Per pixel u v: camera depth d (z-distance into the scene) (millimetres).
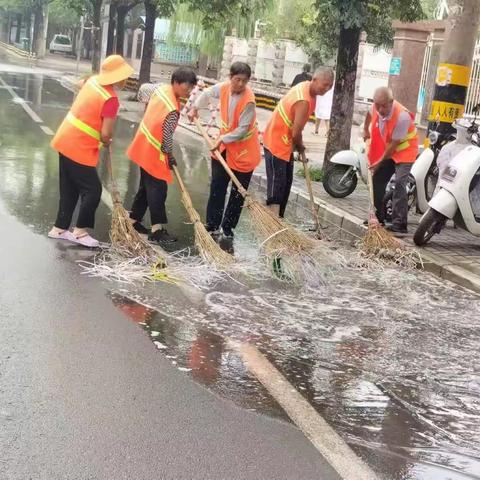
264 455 3820
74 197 7551
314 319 6113
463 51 11141
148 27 28297
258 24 36000
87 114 7312
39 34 61438
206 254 7297
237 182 7773
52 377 4461
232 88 8102
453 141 9531
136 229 8297
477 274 7906
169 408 4230
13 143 13586
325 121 23750
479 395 4926
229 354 5148
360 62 27375
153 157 7754
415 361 5418
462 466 3939
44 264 6691
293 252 7164
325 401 4566
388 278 7641
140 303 5992
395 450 4031
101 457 3643
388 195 9945
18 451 3617
